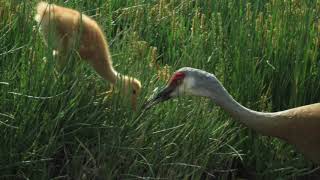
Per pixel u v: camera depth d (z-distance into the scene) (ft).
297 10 41.16
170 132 33.71
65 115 31.99
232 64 38.50
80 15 33.14
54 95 31.60
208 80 33.94
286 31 40.19
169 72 36.27
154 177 32.89
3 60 31.73
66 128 32.24
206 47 39.32
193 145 34.14
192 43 38.58
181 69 34.24
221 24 41.16
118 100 32.94
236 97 37.68
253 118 34.01
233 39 39.65
